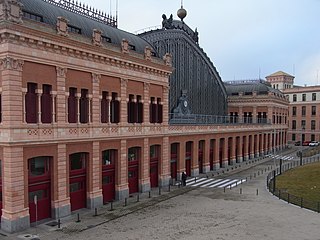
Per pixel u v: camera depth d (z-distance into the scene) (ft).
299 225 79.25
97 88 95.20
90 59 92.22
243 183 135.54
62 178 84.17
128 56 104.94
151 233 73.46
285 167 178.91
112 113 103.24
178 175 142.00
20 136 73.87
